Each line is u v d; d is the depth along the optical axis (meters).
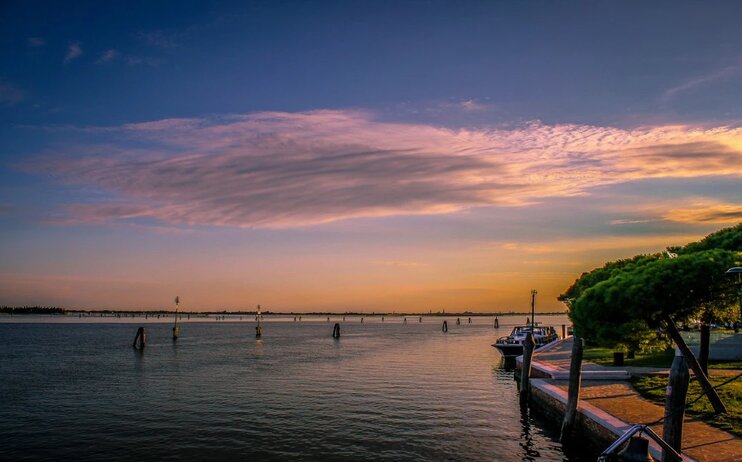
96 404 33.16
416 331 154.88
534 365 35.91
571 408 22.03
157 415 29.80
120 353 71.38
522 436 25.09
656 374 29.75
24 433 25.83
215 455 22.27
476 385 41.28
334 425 27.28
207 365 55.59
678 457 12.78
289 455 22.27
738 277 18.02
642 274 19.48
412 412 30.52
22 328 168.88
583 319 20.50
